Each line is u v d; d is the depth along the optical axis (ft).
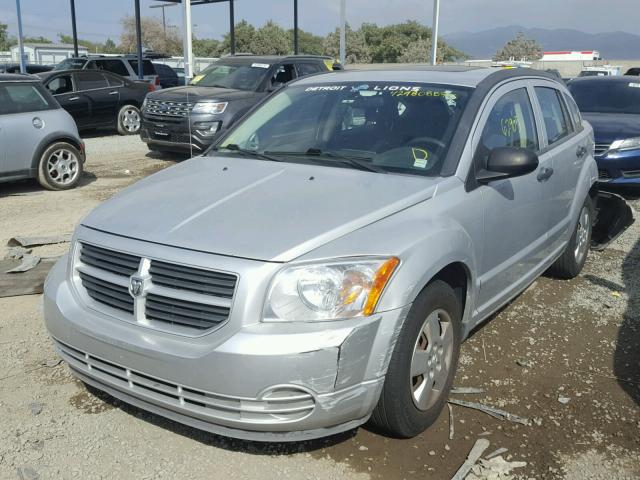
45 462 10.18
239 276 9.08
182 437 10.89
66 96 49.08
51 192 30.71
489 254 12.70
